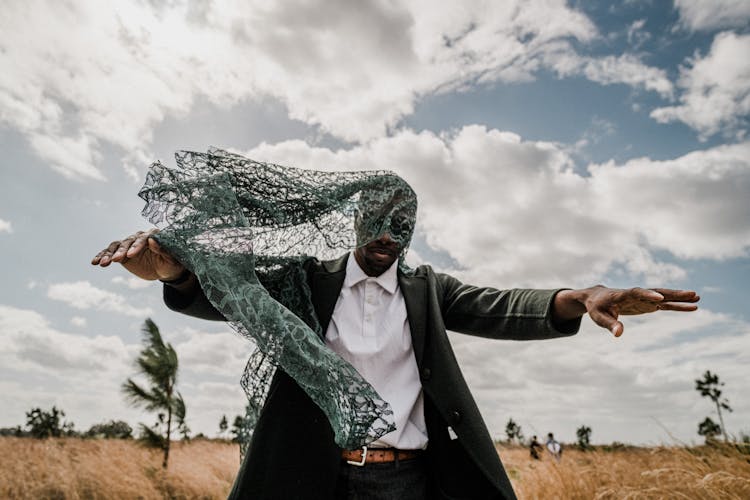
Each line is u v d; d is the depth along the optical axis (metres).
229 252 1.38
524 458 4.79
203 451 9.32
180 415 9.09
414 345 1.73
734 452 3.65
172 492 7.67
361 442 1.23
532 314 1.66
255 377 1.60
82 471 7.07
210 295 1.32
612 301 1.41
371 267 1.78
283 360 1.28
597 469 4.09
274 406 1.56
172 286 1.53
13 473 6.68
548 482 4.11
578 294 1.56
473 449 1.57
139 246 1.33
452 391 1.64
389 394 1.71
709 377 26.48
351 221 1.70
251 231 1.42
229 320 1.31
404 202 1.74
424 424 1.73
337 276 1.81
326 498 1.50
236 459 8.80
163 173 1.52
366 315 1.77
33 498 6.26
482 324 1.81
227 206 1.44
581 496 3.80
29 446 7.76
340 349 1.73
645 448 4.18
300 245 1.70
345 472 1.59
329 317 1.76
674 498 3.27
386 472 1.60
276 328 1.28
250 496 1.47
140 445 8.75
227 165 1.62
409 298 1.79
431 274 1.90
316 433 1.53
